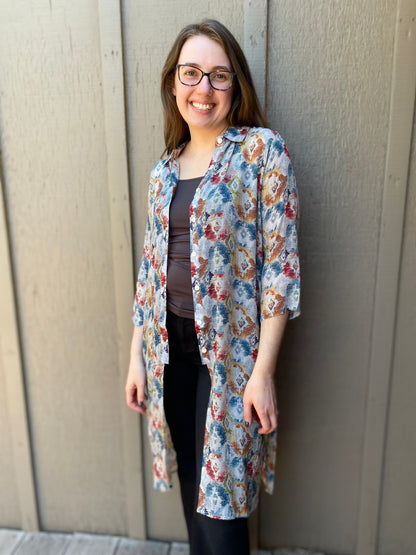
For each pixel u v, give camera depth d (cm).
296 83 131
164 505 164
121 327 154
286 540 161
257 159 107
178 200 113
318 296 143
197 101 110
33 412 164
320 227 139
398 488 153
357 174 135
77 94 140
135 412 159
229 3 129
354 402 149
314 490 157
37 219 150
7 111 143
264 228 109
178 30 133
